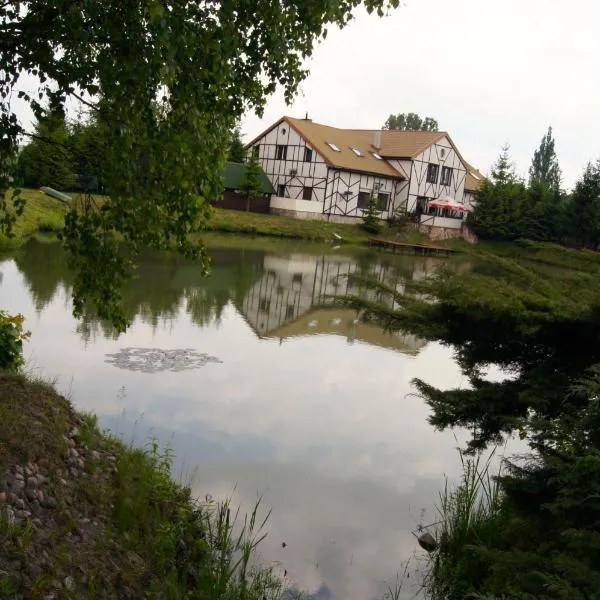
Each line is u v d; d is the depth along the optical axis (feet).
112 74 13.47
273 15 14.94
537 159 275.18
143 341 36.96
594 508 12.71
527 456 16.03
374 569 16.99
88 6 12.62
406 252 121.19
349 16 16.33
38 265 57.72
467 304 18.08
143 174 14.15
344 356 39.52
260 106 16.47
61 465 15.28
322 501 20.62
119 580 13.04
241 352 37.55
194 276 63.21
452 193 161.38
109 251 15.57
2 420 15.23
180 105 13.94
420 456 25.03
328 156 136.56
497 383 19.81
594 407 13.01
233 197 132.46
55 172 94.68
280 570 16.47
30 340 34.14
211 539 16.89
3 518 12.20
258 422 26.84
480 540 17.02
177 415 26.30
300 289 63.46
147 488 17.03
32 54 14.01
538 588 11.47
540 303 17.35
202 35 13.56
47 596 11.37
